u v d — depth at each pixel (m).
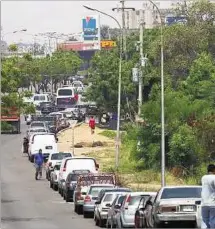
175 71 165.25
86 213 83.44
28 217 84.06
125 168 129.25
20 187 122.56
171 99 123.94
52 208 94.44
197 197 58.31
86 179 90.44
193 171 114.06
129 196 64.81
